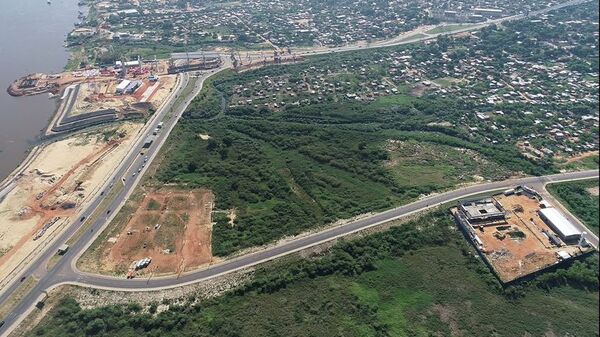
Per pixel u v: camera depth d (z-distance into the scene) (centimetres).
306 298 16938
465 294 17238
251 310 16362
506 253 18462
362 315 16325
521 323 16188
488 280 17650
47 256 19075
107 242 19750
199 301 16800
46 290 17438
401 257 18912
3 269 18538
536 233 19375
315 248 19025
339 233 19850
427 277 17938
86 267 18438
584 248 18650
